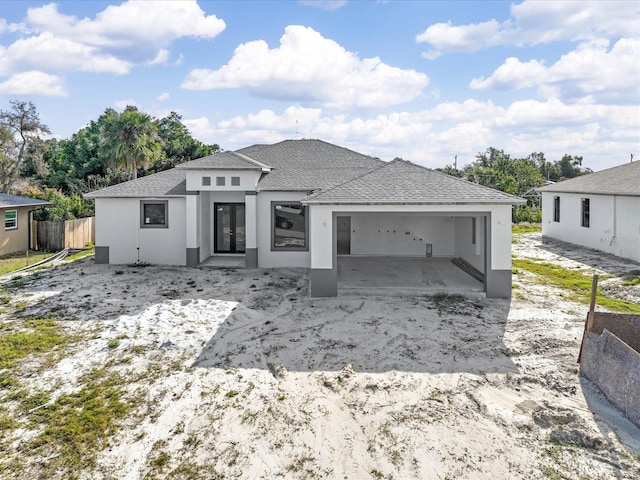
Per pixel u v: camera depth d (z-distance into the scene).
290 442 5.75
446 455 5.38
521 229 33.34
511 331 9.70
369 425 6.09
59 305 12.00
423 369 7.82
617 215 20.14
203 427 6.14
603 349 6.89
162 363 8.25
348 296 12.85
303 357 8.44
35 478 5.14
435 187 13.16
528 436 5.73
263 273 16.36
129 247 18.09
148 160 36.44
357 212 12.58
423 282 13.99
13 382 7.47
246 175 17.14
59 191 41.62
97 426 6.18
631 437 5.66
